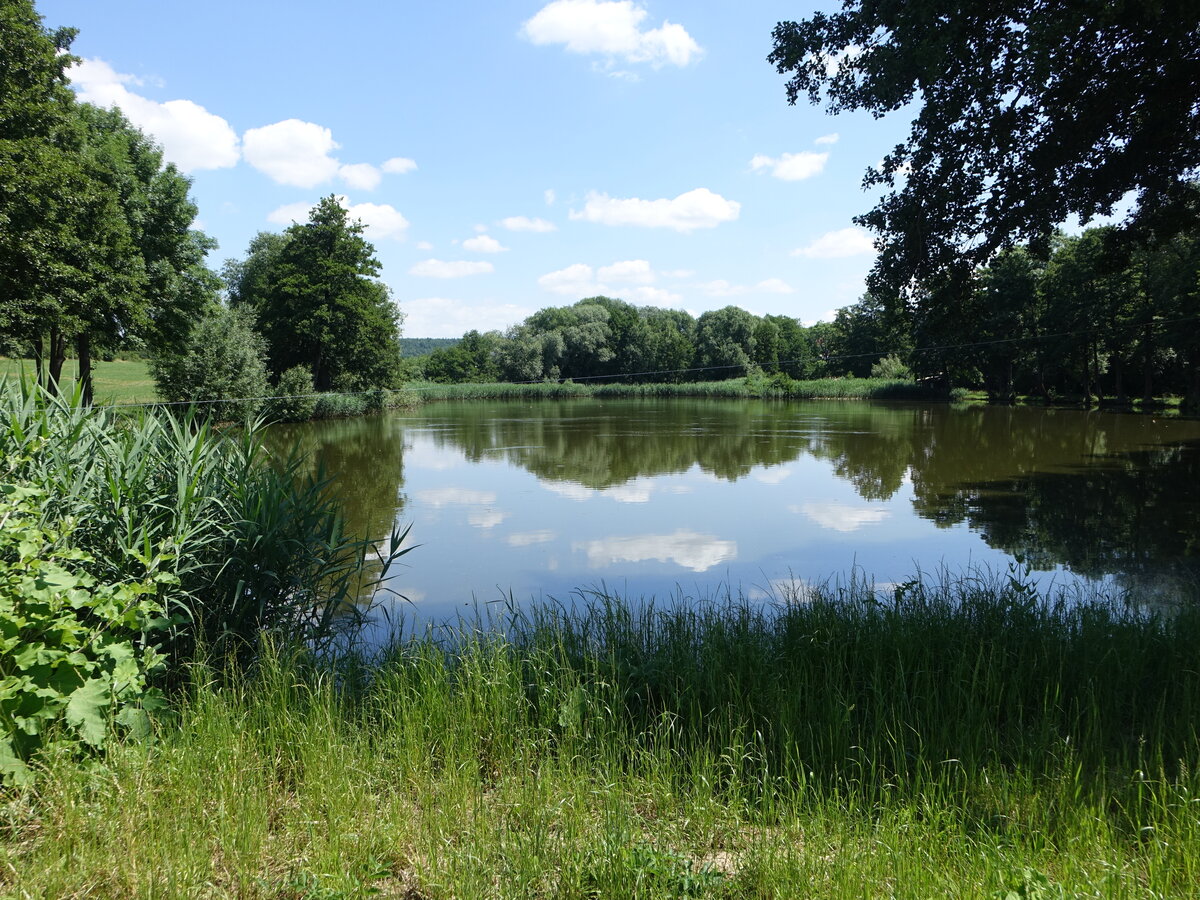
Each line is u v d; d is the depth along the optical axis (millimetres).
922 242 12930
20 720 3377
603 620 6418
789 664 5320
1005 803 3676
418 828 3535
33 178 20328
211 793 3564
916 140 12812
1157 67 11398
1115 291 42781
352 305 47750
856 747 4102
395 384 53656
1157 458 21953
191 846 3115
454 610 8703
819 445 26484
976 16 11203
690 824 3646
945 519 13844
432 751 4309
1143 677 5184
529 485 18219
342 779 3770
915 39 11203
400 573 10383
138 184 30250
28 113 21656
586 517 14312
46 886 2766
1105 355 46844
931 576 9875
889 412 45000
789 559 11102
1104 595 7984
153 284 29688
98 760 3590
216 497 6273
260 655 5355
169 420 6480
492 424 37531
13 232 20203
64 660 3637
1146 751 4254
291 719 4344
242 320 37781
